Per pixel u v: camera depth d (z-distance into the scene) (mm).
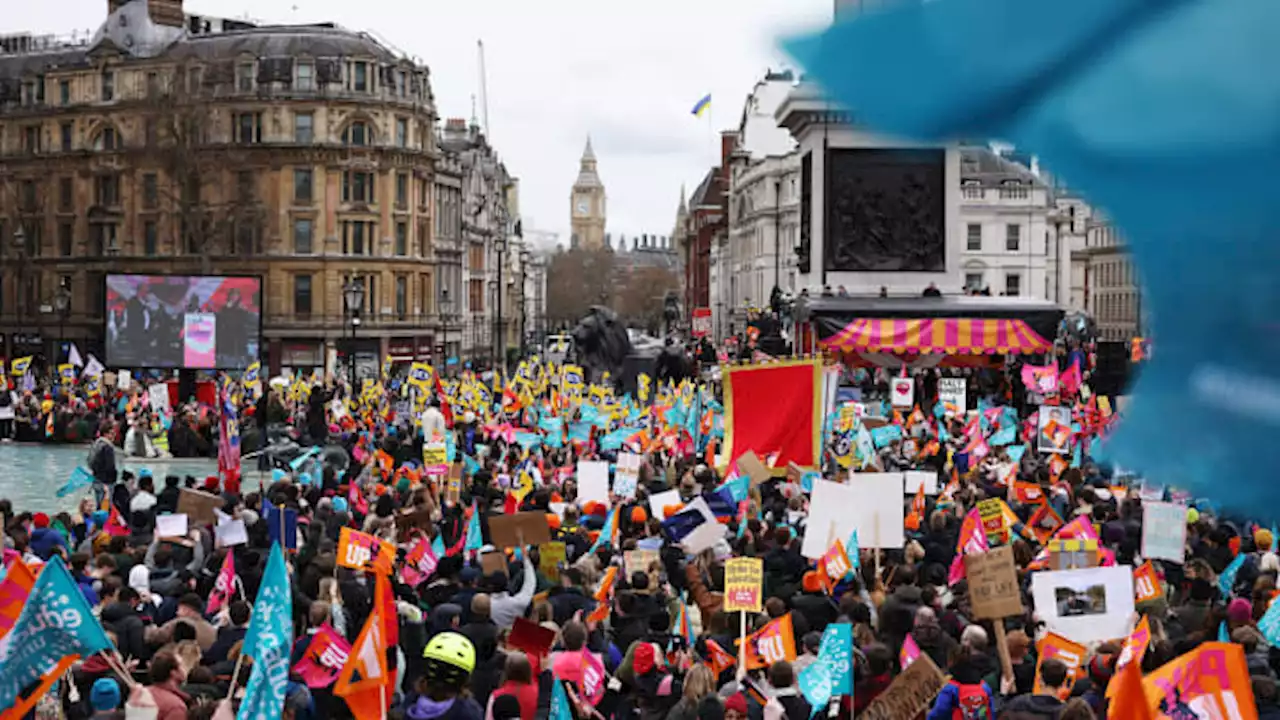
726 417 30297
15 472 45344
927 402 55562
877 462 29984
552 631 12117
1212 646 8430
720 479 26891
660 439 34906
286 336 111438
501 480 27047
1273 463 2033
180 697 10078
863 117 2129
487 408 46781
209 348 62875
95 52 114500
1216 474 2078
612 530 17984
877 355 61219
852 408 33469
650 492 26859
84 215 115125
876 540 16375
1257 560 17141
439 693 9078
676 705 10953
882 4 2135
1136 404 2180
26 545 17281
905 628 13477
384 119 115062
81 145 115125
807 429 29828
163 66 110875
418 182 119938
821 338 59219
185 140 99812
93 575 15438
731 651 13797
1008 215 105938
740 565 13438
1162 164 1981
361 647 9148
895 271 64875
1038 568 16125
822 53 2141
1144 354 2275
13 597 8953
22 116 117375
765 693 11812
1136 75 1999
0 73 120688
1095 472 29422
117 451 50375
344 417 47156
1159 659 11750
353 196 114125
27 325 118000
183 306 62781
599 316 77438
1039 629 13125
